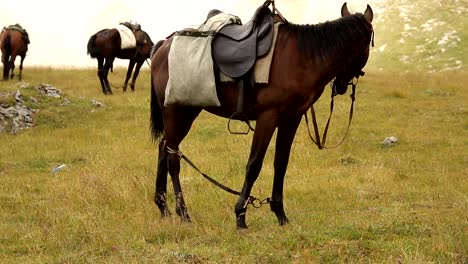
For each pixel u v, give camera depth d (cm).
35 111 1711
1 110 1623
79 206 837
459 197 845
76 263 584
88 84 2239
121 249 621
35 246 649
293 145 1350
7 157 1293
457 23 5147
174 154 750
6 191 976
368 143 1411
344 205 829
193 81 682
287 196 895
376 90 2173
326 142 1404
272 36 653
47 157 1280
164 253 591
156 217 763
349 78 685
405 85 2305
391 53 4744
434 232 639
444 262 534
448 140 1422
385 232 647
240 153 1258
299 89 643
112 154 1286
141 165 1163
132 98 1984
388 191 917
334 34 651
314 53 646
